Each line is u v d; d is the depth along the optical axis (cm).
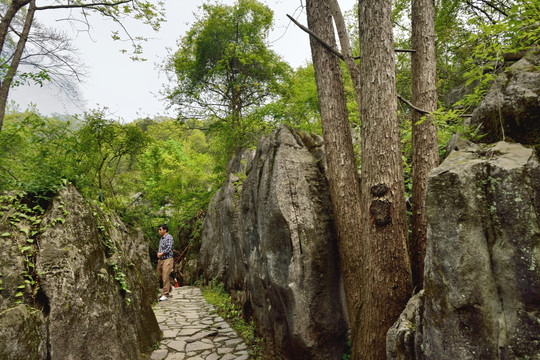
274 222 374
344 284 335
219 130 1342
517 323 150
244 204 602
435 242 180
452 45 640
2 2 682
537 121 188
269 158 436
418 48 340
